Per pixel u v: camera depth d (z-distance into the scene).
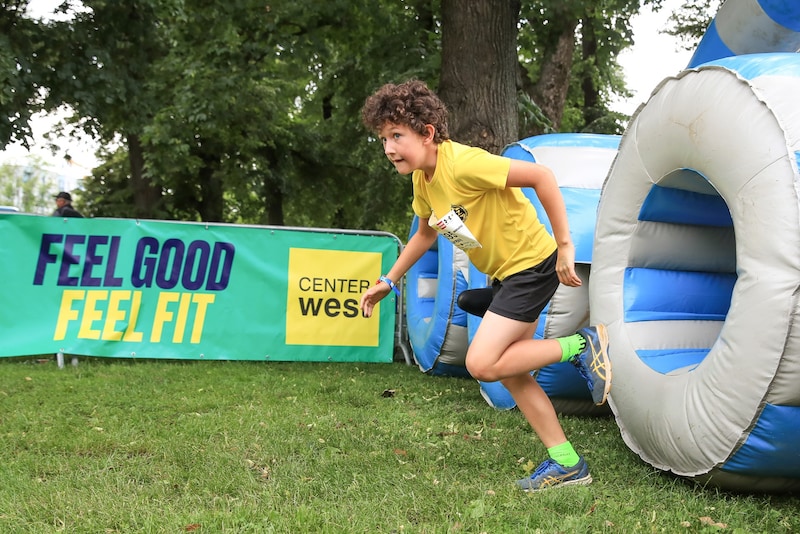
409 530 2.84
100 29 13.91
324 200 24.66
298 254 7.57
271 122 20.50
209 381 6.29
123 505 3.12
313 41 13.20
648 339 3.93
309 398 5.63
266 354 7.47
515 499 3.23
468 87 8.88
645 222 4.04
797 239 2.92
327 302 7.64
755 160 3.11
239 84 13.55
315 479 3.53
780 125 3.05
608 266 4.14
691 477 3.44
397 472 3.64
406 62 12.78
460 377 7.09
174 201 23.38
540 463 3.86
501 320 3.23
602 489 3.39
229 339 7.40
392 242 7.82
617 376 3.96
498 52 8.90
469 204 3.19
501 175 3.07
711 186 3.77
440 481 3.48
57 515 3.02
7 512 3.05
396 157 3.20
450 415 5.15
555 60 14.30
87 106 13.61
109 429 4.52
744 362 3.05
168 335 7.29
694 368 3.46
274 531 2.82
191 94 13.98
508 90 8.99
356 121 16.83
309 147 23.20
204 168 22.84
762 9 5.57
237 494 3.34
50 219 7.08
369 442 4.25
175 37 13.67
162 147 17.25
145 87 15.09
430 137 3.18
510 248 3.27
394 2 12.82
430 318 7.20
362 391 6.00
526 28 13.09
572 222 5.04
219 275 7.38
